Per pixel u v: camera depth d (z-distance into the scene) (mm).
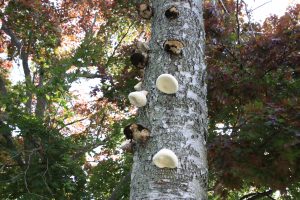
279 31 6191
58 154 8023
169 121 2926
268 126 4703
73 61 8633
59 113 11328
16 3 10883
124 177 8898
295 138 4465
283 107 4789
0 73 12594
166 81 3002
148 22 11203
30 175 7938
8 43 13602
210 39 6887
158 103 3000
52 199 8109
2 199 8250
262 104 4938
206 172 2906
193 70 3193
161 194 2678
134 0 10609
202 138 3008
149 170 2775
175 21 3365
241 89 6090
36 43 11852
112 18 11336
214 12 7078
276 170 4812
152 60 3256
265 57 6113
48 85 8414
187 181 2740
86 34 11922
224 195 5953
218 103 6672
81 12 13000
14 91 8992
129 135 2922
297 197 5656
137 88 3396
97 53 8844
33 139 8422
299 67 6055
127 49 9594
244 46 6281
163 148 2834
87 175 9203
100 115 11352
